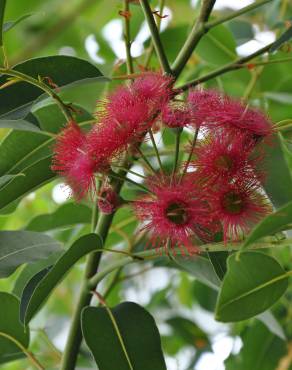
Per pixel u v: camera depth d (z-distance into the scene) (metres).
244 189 0.68
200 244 0.71
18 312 0.79
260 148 0.70
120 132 0.68
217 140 0.68
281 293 0.67
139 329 0.74
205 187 0.68
